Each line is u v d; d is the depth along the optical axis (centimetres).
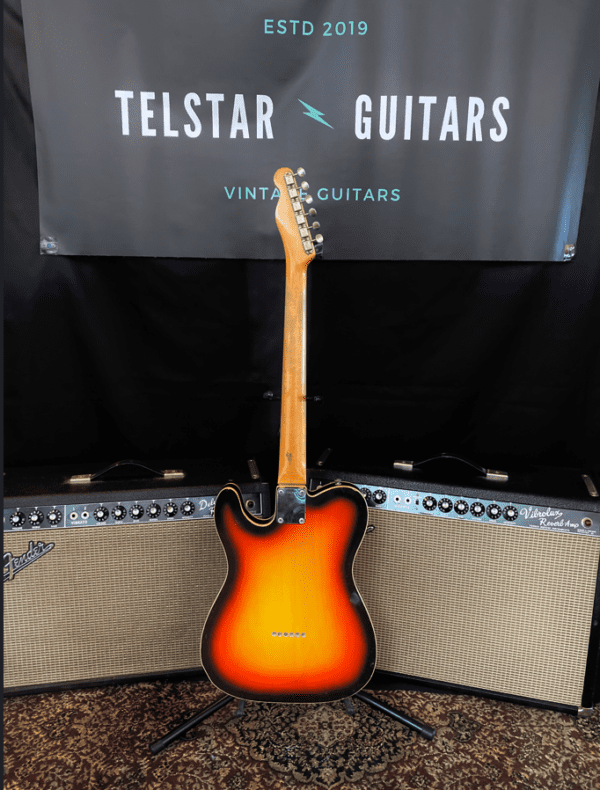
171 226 137
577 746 116
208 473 134
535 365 148
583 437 150
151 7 125
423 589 127
